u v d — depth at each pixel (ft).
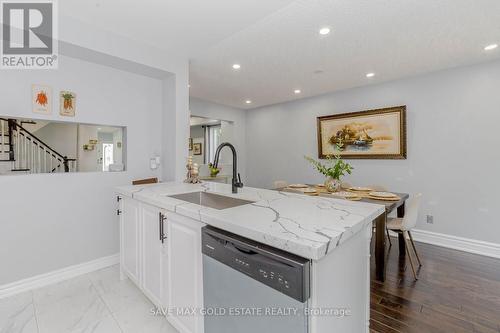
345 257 3.66
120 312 5.98
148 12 6.48
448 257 9.46
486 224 9.73
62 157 14.69
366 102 12.82
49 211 7.36
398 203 8.28
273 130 17.33
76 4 6.13
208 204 6.78
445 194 10.63
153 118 9.70
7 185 6.67
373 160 12.67
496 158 9.47
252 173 18.76
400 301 6.58
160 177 9.91
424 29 7.18
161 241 5.33
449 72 10.37
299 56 9.13
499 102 9.35
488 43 8.05
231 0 5.98
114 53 7.55
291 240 2.89
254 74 11.07
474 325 5.63
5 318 5.75
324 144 14.48
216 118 16.98
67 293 6.80
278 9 6.31
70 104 7.63
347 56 9.13
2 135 11.94
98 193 8.33
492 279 7.75
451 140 10.43
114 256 8.68
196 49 8.64
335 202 5.15
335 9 6.26
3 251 6.62
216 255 3.82
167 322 5.64
